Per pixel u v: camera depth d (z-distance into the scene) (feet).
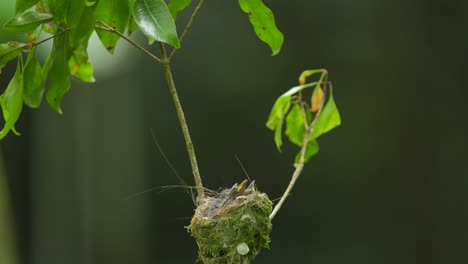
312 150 15.99
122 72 49.24
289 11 51.98
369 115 52.39
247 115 52.80
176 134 53.01
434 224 51.98
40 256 48.21
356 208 52.95
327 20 52.06
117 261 50.65
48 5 12.03
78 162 48.73
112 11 12.20
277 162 52.70
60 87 12.39
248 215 12.06
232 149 52.85
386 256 52.21
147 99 52.54
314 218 53.11
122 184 51.37
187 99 52.65
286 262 53.01
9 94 12.50
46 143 48.47
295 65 52.60
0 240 27.40
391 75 52.01
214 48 52.65
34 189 49.52
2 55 12.44
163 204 53.42
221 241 12.05
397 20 51.55
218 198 12.44
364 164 52.60
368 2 51.49
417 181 52.21
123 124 51.08
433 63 51.80
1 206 27.86
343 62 52.19
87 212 49.11
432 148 52.01
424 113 52.01
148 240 53.21
